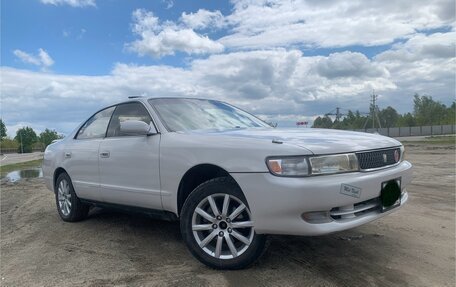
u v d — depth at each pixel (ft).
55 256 14.85
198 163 13.03
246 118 17.81
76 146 18.94
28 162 111.75
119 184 16.01
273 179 11.37
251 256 12.22
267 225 11.58
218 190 12.60
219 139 12.99
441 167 42.65
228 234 12.59
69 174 19.33
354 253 14.05
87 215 20.30
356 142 12.80
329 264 13.03
